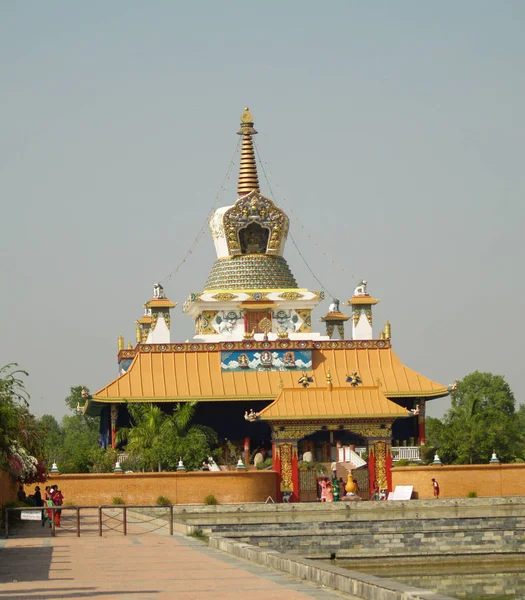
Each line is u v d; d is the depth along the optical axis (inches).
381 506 2637.8
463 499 2709.2
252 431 3513.8
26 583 1152.8
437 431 3125.0
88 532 1951.3
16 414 1955.0
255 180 4018.2
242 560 1379.2
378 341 3585.1
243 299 3759.8
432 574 1994.3
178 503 2719.0
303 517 2274.9
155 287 3703.3
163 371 3452.3
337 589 1062.4
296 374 3494.1
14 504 2260.1
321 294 3791.8
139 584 1122.7
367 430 3011.8
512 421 3132.4
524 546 2116.1
